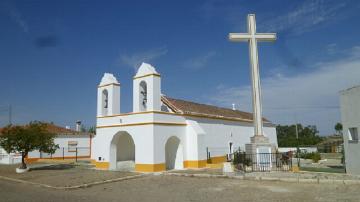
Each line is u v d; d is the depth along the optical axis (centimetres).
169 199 1346
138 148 2423
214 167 2623
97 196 1477
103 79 2789
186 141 2664
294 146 6031
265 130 4325
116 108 2722
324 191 1391
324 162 2981
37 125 2709
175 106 2777
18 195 1550
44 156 4116
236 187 1576
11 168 3059
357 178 1662
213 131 3130
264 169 2102
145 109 2559
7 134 2603
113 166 2645
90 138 4681
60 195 1527
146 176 2150
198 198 1342
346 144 1955
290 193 1373
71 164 3350
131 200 1354
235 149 3459
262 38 2295
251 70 2266
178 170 2416
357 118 1858
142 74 2503
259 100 2228
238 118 3594
